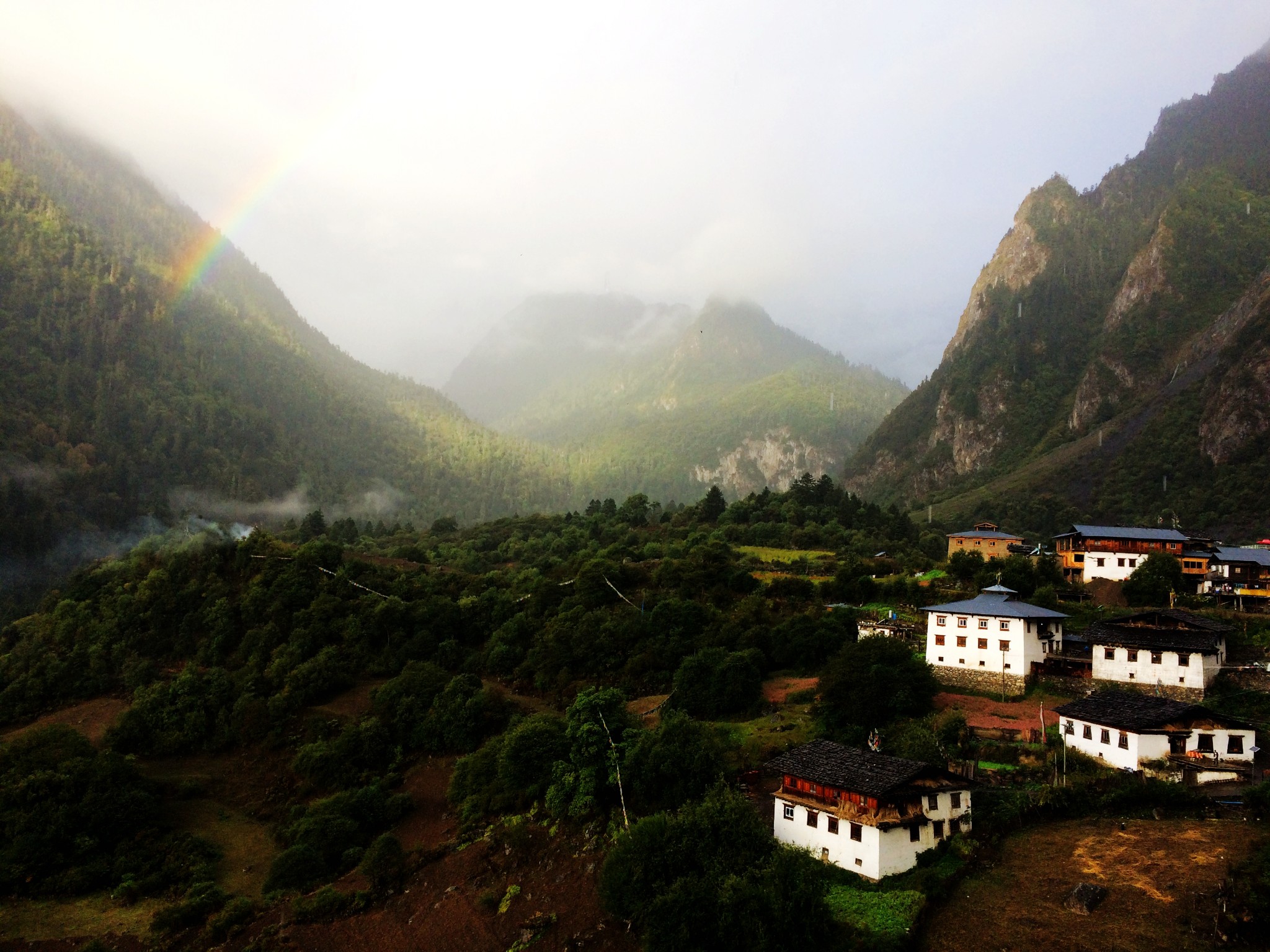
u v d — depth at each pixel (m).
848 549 138.25
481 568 151.75
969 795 46.34
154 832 64.62
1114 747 51.09
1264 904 33.69
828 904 38.06
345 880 57.41
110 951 51.00
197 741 83.69
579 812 54.59
